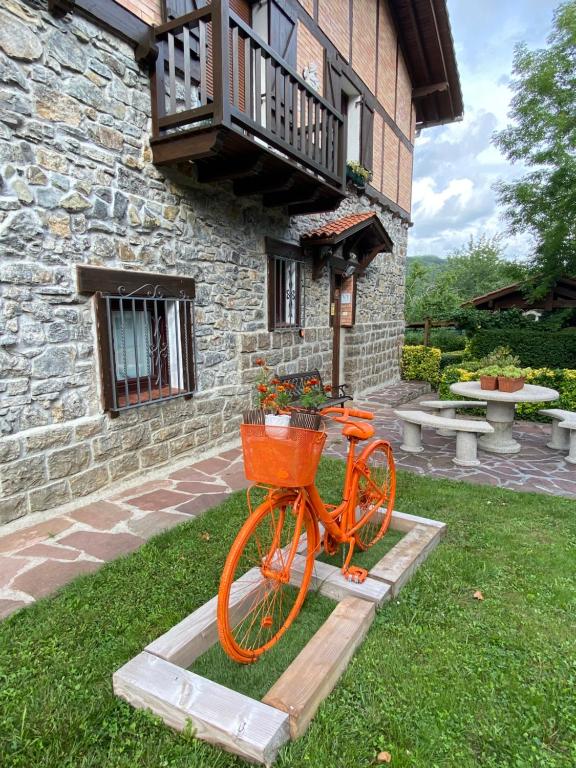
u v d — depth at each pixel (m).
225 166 4.16
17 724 1.54
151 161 3.92
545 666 1.84
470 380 6.87
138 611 2.15
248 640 2.02
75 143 3.29
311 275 6.78
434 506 3.48
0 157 2.84
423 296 19.36
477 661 1.86
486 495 3.73
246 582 2.27
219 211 4.74
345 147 5.50
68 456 3.35
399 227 10.63
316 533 2.17
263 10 5.27
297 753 1.46
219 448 4.95
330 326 7.48
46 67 3.07
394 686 1.73
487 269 27.38
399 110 9.90
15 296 2.97
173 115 3.75
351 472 2.52
